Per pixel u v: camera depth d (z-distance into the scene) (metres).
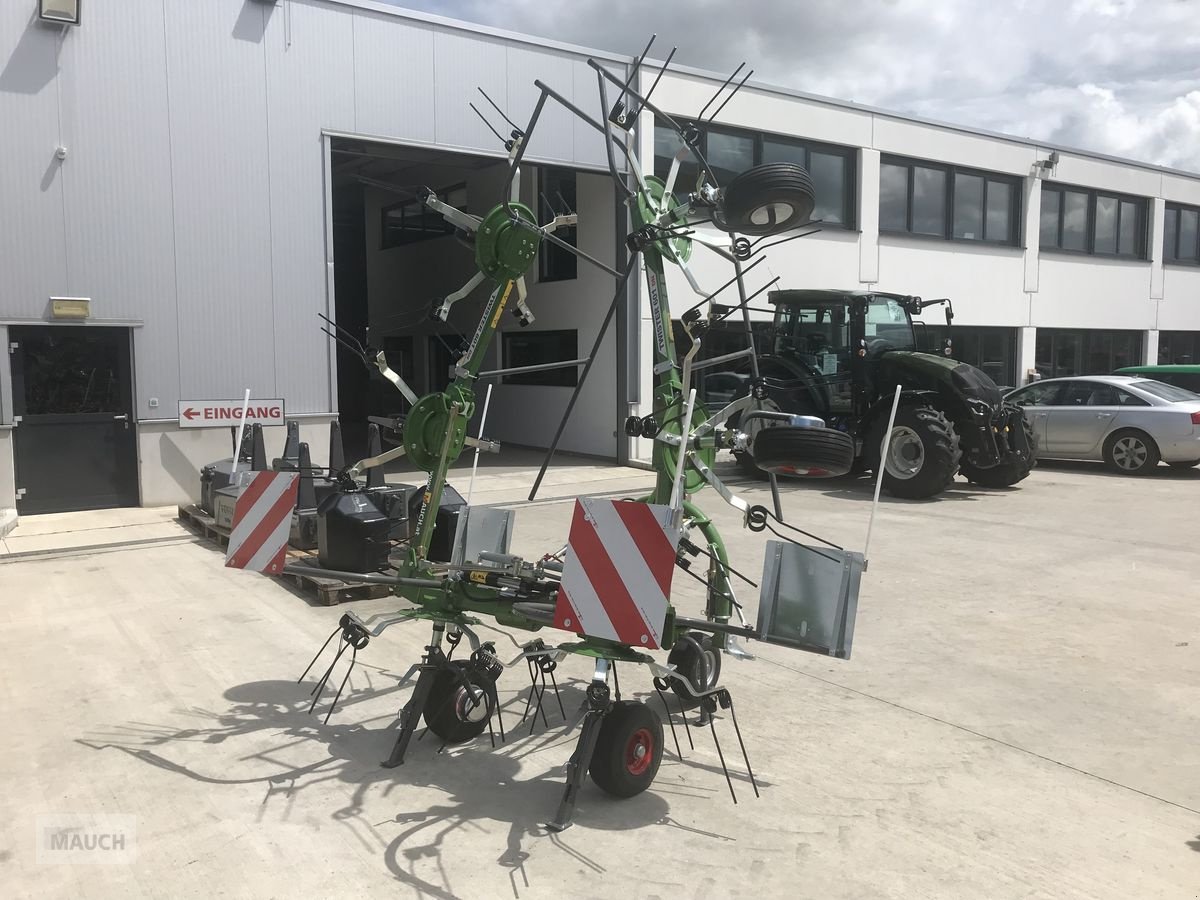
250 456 8.05
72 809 3.04
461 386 3.90
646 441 12.58
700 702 3.46
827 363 10.52
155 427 8.62
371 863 2.72
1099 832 2.91
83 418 8.39
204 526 7.40
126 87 8.29
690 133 3.88
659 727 3.20
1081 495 9.73
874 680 4.30
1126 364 19.59
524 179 13.73
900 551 6.98
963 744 3.58
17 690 4.11
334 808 3.06
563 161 10.96
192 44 8.59
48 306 8.04
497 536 4.19
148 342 8.55
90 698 4.02
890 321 10.74
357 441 15.66
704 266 12.71
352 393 19.59
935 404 9.76
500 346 14.90
